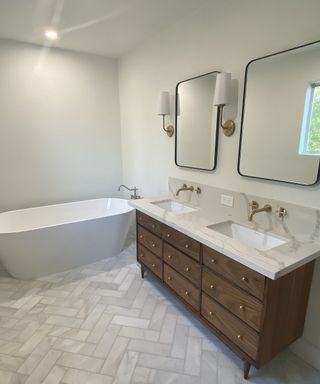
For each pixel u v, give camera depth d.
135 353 1.69
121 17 2.18
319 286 1.54
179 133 2.46
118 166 3.74
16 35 2.58
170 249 1.99
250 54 1.71
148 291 2.37
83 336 1.83
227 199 2.03
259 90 1.67
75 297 2.28
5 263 2.49
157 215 2.01
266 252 1.35
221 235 1.58
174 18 2.21
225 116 1.95
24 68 2.84
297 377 1.54
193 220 1.88
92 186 3.59
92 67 3.25
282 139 1.59
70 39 2.69
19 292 2.35
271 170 1.68
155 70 2.67
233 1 1.76
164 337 1.83
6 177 2.99
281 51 1.52
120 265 2.85
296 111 1.50
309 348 1.63
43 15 2.14
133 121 3.27
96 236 2.81
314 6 1.35
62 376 1.53
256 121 1.72
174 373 1.55
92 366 1.59
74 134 3.30
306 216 1.52
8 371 1.56
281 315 1.42
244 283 1.38
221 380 1.51
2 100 2.79
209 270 1.62
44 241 2.48
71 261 2.74
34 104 2.97
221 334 1.61
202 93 2.11
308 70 1.42
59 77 3.06
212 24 1.94
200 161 2.26
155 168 2.96
